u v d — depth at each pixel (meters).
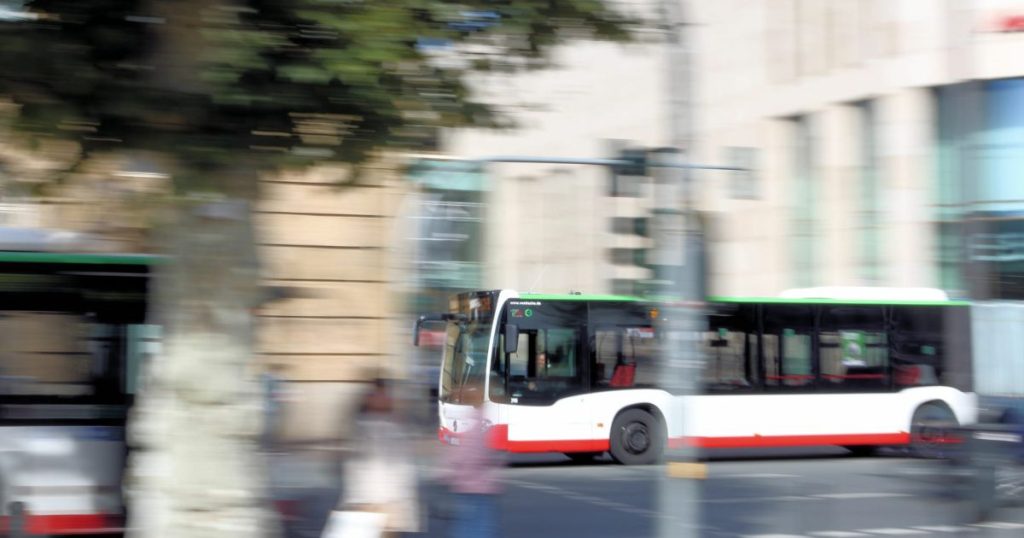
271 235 18.88
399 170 6.73
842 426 22.34
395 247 19.81
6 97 6.17
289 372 18.73
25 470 10.54
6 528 10.46
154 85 5.96
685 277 7.54
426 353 22.78
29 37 6.14
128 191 6.55
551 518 14.68
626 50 7.65
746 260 37.25
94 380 10.81
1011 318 20.44
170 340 6.58
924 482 18.17
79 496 10.62
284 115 6.16
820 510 15.63
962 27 12.57
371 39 5.86
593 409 20.94
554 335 20.95
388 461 8.98
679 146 7.70
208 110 5.98
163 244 6.60
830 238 34.53
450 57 6.74
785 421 22.05
